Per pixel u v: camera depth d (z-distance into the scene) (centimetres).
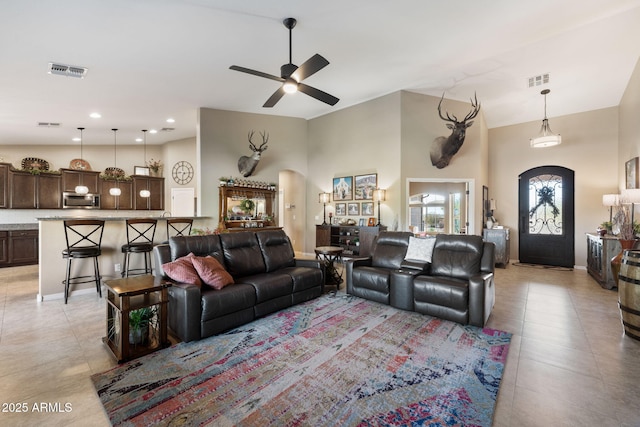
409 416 179
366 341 279
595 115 628
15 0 284
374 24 360
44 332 299
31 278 538
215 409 186
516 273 589
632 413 181
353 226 649
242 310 314
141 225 503
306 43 397
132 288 252
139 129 748
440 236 403
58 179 752
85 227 441
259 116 706
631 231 431
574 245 647
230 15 329
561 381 216
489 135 756
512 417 179
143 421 175
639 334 275
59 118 625
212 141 643
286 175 832
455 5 328
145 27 342
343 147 696
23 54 382
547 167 681
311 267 425
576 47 423
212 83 504
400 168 592
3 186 686
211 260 330
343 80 540
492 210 721
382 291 381
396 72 504
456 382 214
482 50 430
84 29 338
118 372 227
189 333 273
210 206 638
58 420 177
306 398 196
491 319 338
